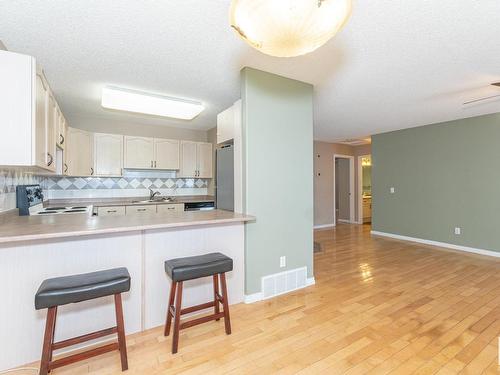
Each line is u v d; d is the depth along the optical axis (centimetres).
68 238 177
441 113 405
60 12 166
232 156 276
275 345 183
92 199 438
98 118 430
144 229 192
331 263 372
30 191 284
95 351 152
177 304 175
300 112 281
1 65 156
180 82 281
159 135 486
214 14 169
